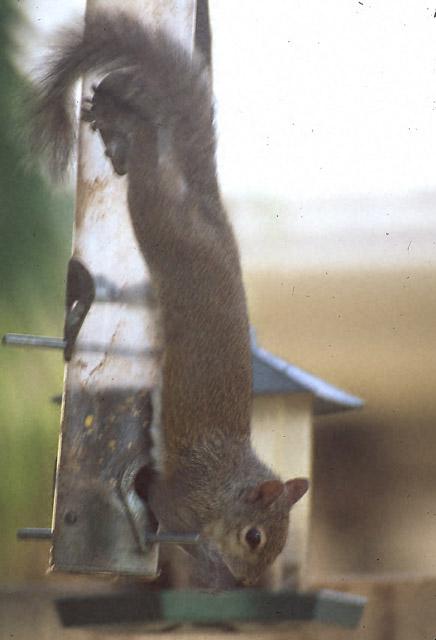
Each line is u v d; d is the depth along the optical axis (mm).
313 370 14203
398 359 14164
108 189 11656
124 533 11125
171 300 11484
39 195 12461
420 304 14242
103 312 11484
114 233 11578
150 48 12016
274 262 14188
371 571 12945
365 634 11375
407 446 13695
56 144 12172
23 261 12469
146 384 11422
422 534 13102
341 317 14344
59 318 12578
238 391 11648
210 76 12141
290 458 12070
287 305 14234
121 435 11305
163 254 11508
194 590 10867
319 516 13219
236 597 10797
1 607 11438
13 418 12547
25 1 12258
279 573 11766
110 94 11766
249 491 11609
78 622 10922
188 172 11773
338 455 13508
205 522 11484
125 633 11297
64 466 11266
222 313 11570
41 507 12477
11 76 12219
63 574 11258
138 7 12203
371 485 13438
